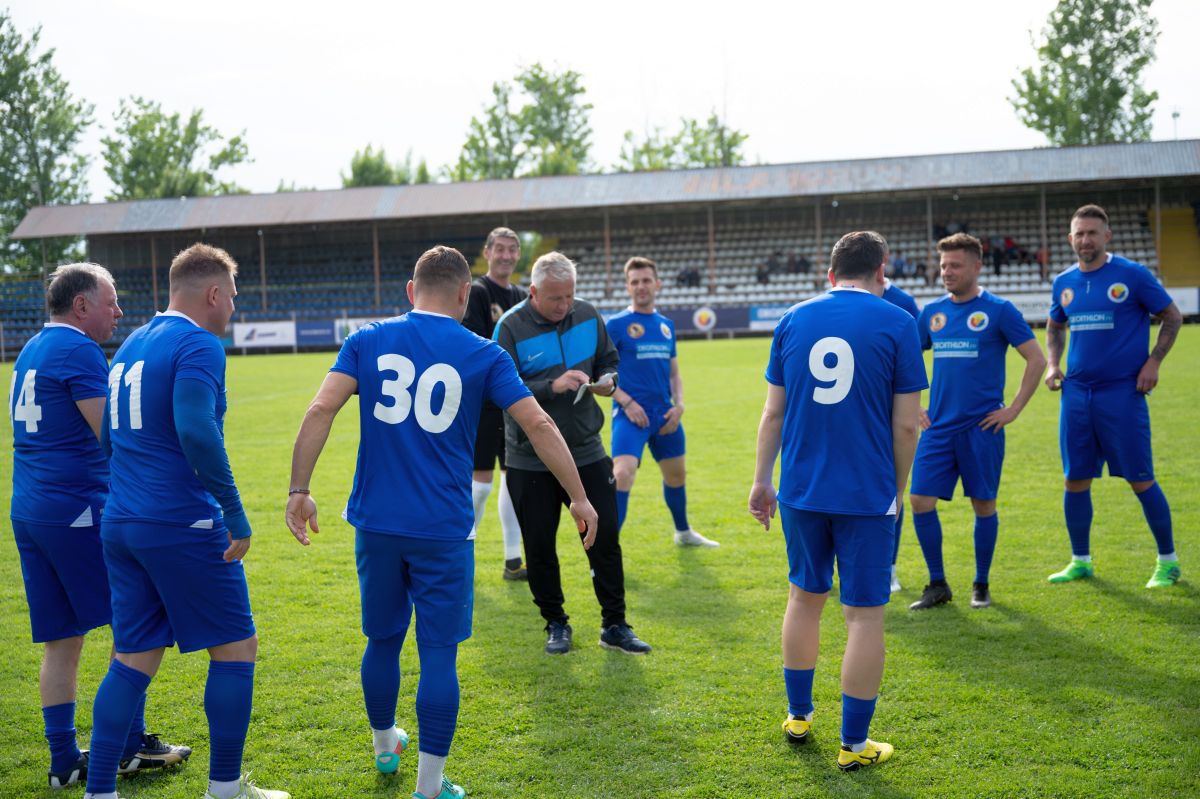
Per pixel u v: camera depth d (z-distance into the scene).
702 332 29.97
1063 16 43.22
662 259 34.41
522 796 2.95
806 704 3.31
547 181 32.09
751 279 32.72
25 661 4.28
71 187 46.31
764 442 3.43
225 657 2.90
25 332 33.25
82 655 4.32
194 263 2.92
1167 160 27.70
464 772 3.12
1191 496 6.96
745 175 31.00
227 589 2.86
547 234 36.03
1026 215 32.34
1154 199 31.17
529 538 4.31
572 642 4.39
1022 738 3.28
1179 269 29.27
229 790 2.87
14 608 5.12
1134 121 44.16
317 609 4.93
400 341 2.94
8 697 3.87
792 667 3.30
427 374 2.89
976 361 4.83
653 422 5.95
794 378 3.31
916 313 5.26
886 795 2.92
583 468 4.33
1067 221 31.97
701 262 33.94
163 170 51.75
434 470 2.88
